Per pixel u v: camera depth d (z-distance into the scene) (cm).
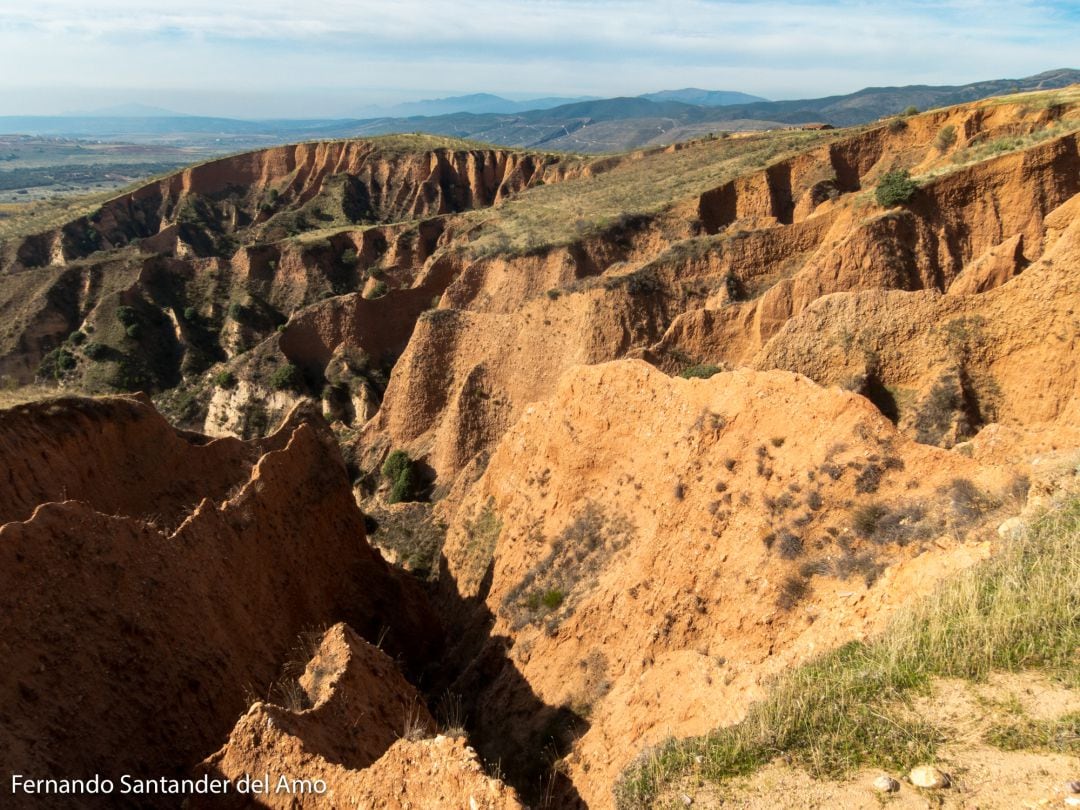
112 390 7388
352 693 1390
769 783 873
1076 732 767
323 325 6862
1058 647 891
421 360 5425
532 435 3073
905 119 6456
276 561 2142
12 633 1237
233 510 2048
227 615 1738
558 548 2589
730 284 4675
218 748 1422
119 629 1405
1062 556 1026
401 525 4172
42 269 8881
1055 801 692
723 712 1248
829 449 1861
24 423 2017
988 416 2683
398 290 7062
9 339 8112
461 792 959
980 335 2794
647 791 958
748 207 6197
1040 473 1518
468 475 4212
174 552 1662
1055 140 4322
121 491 2209
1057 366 2592
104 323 8075
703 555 1958
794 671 1152
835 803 802
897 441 1798
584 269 5841
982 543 1280
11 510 1803
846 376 2975
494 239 7088
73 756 1170
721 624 1786
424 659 2723
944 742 825
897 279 4138
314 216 12212
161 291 8769
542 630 2341
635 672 1889
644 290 4691
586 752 1636
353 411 6462
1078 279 2611
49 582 1341
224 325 8531
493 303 6100
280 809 1085
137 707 1335
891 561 1530
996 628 938
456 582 3183
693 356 4162
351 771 1066
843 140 6397
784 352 3094
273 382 6488
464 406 4962
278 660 1834
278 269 9175
